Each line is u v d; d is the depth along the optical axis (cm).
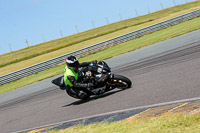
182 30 4322
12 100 2503
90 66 1380
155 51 2914
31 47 11950
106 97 1409
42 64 4812
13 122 1520
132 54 3303
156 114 852
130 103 1140
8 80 4391
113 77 1380
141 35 5566
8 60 9212
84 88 1477
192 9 11450
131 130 743
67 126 1069
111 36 8006
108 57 3734
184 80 1257
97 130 847
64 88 1523
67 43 10338
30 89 2919
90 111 1229
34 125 1300
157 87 1286
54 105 1662
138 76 1762
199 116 688
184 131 629
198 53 1903
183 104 886
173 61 1922
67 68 1441
